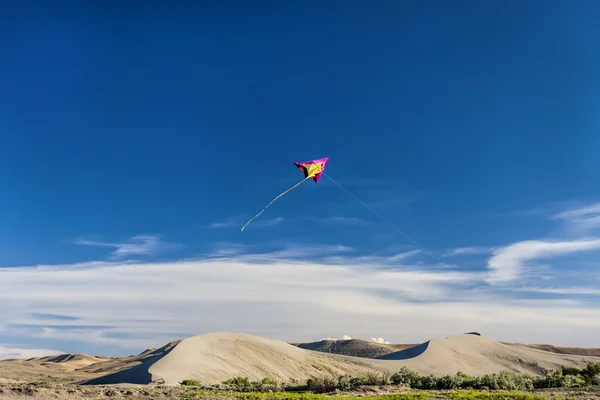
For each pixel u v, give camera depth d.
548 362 130.62
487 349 139.50
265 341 122.31
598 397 42.47
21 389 43.53
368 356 174.25
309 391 65.25
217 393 52.03
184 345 104.88
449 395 46.53
